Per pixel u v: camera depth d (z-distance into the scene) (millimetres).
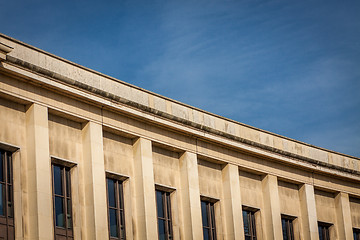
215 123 60688
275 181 64938
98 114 52375
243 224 61781
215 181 60719
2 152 47406
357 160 72938
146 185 54188
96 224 50094
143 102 55469
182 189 57688
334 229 70125
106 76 53312
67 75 50750
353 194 72250
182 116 58125
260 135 64312
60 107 50094
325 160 69750
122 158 54062
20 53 48156
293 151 67000
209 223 59531
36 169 47500
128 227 53312
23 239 46688
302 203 67500
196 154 58844
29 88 48531
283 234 65625
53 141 49875
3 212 46562
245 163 62750
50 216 47625
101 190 51094
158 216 55938
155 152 56656
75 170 50875
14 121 48062
